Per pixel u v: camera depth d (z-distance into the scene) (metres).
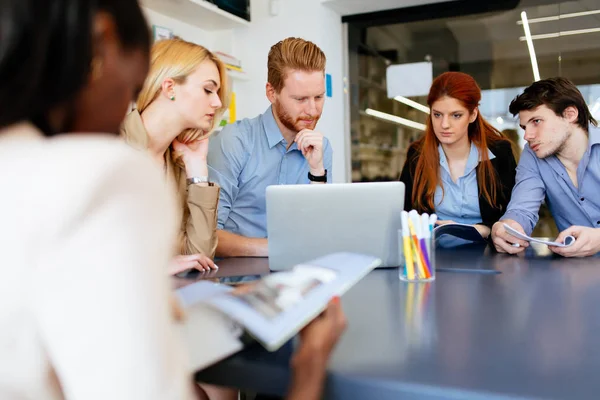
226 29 3.31
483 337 0.68
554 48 3.29
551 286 1.00
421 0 3.36
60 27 0.35
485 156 2.07
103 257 0.32
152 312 0.33
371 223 1.25
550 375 0.54
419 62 3.61
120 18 0.39
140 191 0.35
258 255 1.55
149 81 1.42
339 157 3.65
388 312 0.82
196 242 1.42
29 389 0.34
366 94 3.76
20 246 0.32
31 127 0.39
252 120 1.96
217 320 0.61
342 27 3.71
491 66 3.45
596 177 1.78
